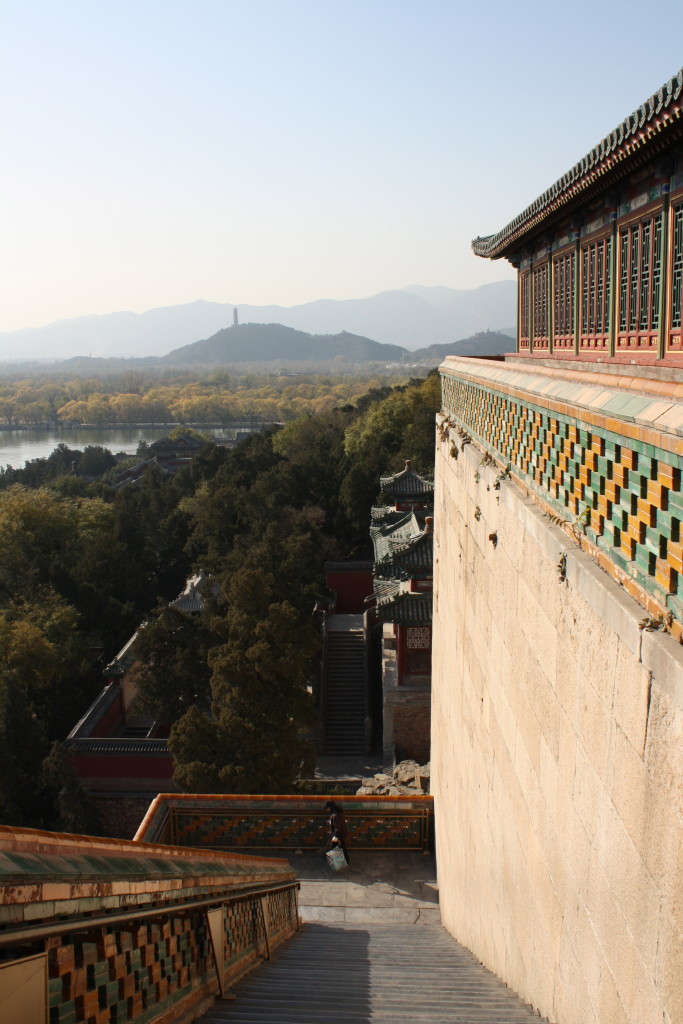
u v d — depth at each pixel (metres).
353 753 32.69
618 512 5.13
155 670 29.50
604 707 5.10
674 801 3.96
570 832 5.92
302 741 22.75
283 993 8.01
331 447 70.62
